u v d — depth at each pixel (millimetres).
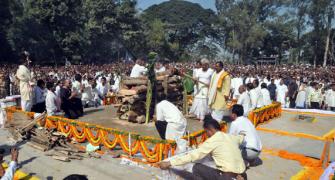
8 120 9977
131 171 6188
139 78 9406
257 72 24031
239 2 67062
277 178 5996
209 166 5086
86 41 47938
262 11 68250
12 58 41906
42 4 43438
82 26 49812
